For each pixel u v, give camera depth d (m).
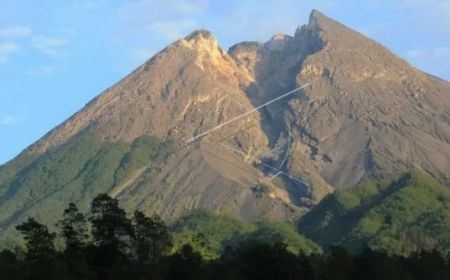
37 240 146.88
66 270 144.00
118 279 151.25
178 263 162.88
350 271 185.50
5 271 138.38
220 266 168.38
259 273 170.62
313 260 193.62
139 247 164.88
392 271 188.88
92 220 157.50
